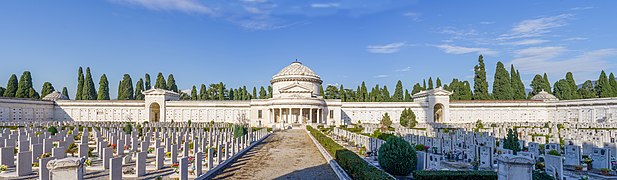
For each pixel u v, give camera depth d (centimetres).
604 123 8925
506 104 11644
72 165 1424
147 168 2550
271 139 5453
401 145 2317
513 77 13050
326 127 8762
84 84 13000
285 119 11044
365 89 14350
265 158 3186
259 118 11350
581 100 10638
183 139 4569
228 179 2250
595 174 2416
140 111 11844
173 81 15512
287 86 11638
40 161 1886
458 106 11662
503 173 1462
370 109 12006
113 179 1947
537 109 11650
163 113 11781
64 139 3912
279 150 3838
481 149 2755
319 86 13125
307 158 3188
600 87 11675
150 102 11781
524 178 1427
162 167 2575
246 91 15500
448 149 3384
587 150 3200
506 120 11625
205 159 2995
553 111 11531
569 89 12350
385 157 2320
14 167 2561
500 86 12744
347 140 5012
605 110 9962
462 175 1912
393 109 11938
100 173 2373
